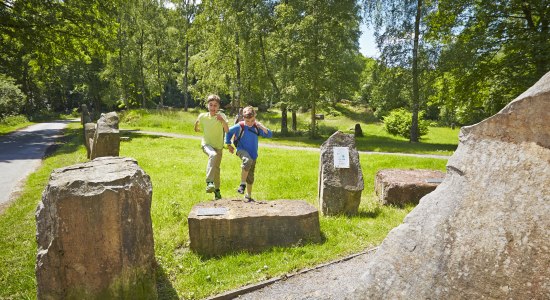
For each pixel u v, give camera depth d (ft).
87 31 70.54
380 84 80.79
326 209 22.31
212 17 91.61
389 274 6.61
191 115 102.89
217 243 16.67
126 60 134.92
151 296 11.74
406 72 77.15
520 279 5.35
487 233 5.90
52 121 140.46
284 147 62.39
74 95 224.33
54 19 63.82
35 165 40.57
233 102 112.68
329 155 23.09
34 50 71.41
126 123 92.89
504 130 6.53
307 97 80.07
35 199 24.90
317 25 75.72
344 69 82.69
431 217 6.70
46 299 10.66
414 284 6.26
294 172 34.45
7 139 69.67
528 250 5.43
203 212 17.40
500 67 63.26
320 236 18.13
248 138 19.92
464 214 6.31
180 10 132.98
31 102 159.33
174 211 20.99
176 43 142.72
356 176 22.61
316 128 87.45
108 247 10.93
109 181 11.05
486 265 5.71
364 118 143.43
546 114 5.98
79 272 10.80
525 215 5.65
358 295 6.76
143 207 11.71
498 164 6.36
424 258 6.36
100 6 69.31
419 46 75.46
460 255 6.01
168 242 17.30
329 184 22.30
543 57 55.93
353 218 21.50
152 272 11.93
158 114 97.96
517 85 61.72
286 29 79.20
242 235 16.85
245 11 84.38
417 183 24.75
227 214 17.24
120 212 10.99
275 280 14.08
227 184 29.12
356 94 180.14
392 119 102.37
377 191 27.61
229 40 90.33
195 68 104.88
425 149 60.59
